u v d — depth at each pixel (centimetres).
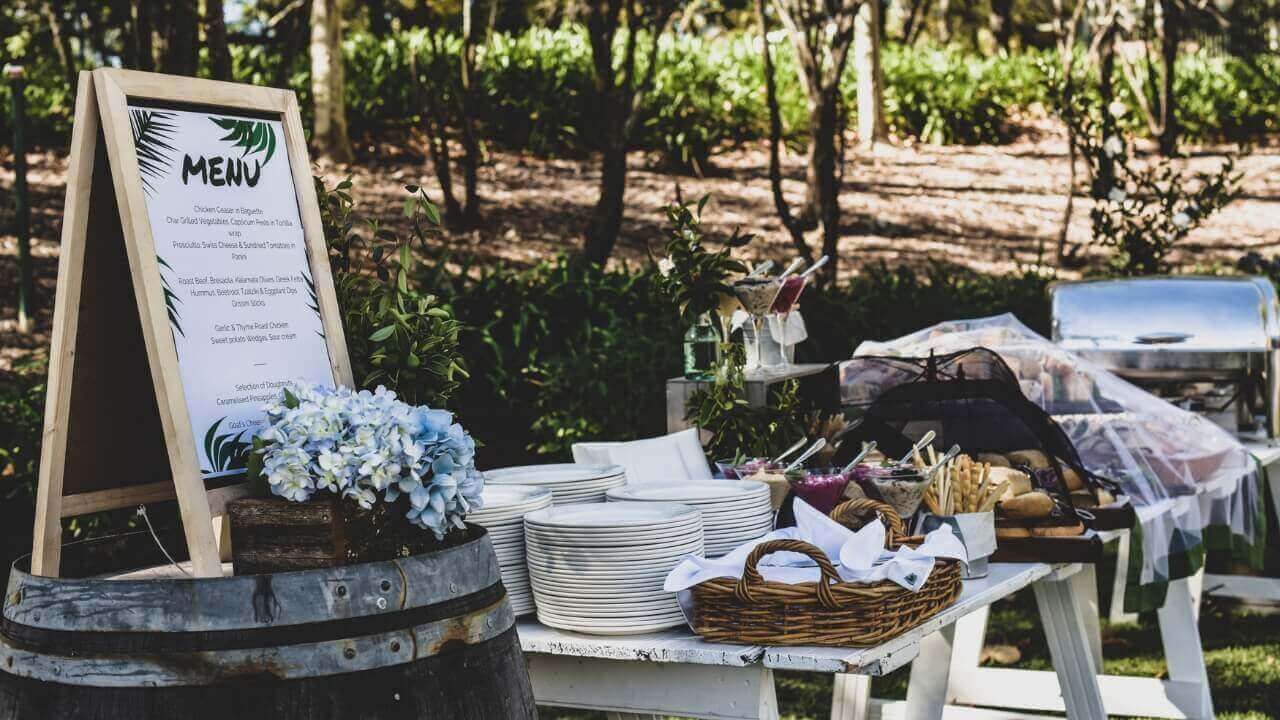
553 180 1340
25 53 1266
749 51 1605
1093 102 905
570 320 653
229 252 247
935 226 1385
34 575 216
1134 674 518
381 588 214
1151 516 410
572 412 579
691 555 260
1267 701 485
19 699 210
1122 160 831
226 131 252
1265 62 1884
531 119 1430
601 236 805
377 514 227
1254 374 536
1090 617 504
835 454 370
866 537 261
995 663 532
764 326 404
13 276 962
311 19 1328
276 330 254
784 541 248
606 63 805
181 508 222
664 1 871
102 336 242
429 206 306
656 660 254
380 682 212
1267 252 1352
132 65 802
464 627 224
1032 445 365
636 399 577
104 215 238
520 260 1102
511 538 278
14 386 621
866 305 738
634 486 304
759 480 316
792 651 248
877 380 402
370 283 303
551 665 273
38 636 210
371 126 1388
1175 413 449
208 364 238
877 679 528
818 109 814
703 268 376
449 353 298
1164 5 1584
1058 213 1444
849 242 1320
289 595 208
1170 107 1603
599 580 260
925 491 309
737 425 373
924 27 2352
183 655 203
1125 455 432
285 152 266
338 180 1243
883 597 248
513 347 626
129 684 203
